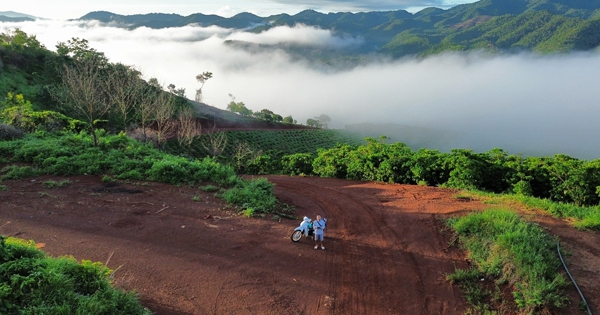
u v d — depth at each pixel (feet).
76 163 53.67
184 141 161.07
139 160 58.75
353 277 31.96
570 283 28.30
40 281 21.08
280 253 35.42
